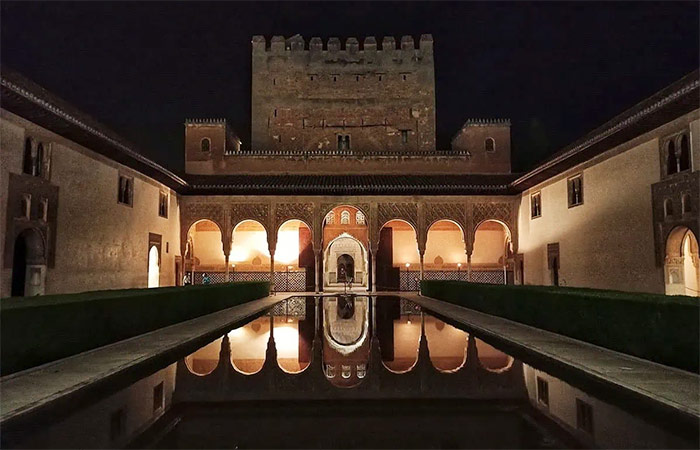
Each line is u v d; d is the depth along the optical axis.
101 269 13.90
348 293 22.20
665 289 11.42
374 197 21.16
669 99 10.36
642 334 6.72
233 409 5.05
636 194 12.63
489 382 6.12
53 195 11.66
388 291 24.06
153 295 9.75
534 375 6.43
